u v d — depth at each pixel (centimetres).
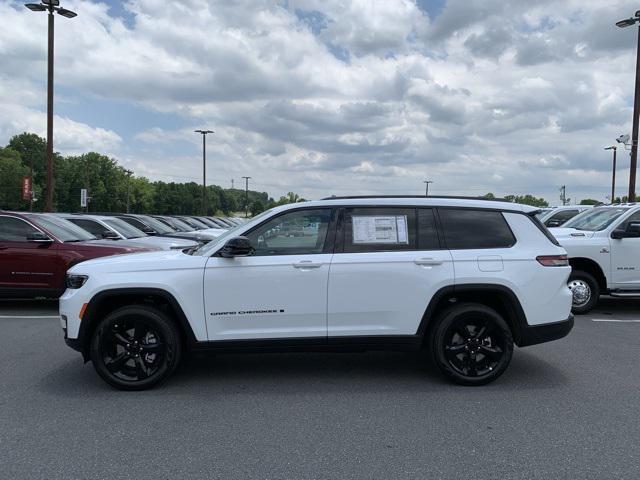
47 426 434
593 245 906
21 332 779
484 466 364
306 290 520
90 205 12131
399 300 525
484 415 457
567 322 544
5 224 953
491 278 527
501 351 531
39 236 932
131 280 515
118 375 521
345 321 526
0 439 408
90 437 412
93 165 12194
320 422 442
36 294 930
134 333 523
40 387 533
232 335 521
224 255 517
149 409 472
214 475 352
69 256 929
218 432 421
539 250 542
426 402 490
